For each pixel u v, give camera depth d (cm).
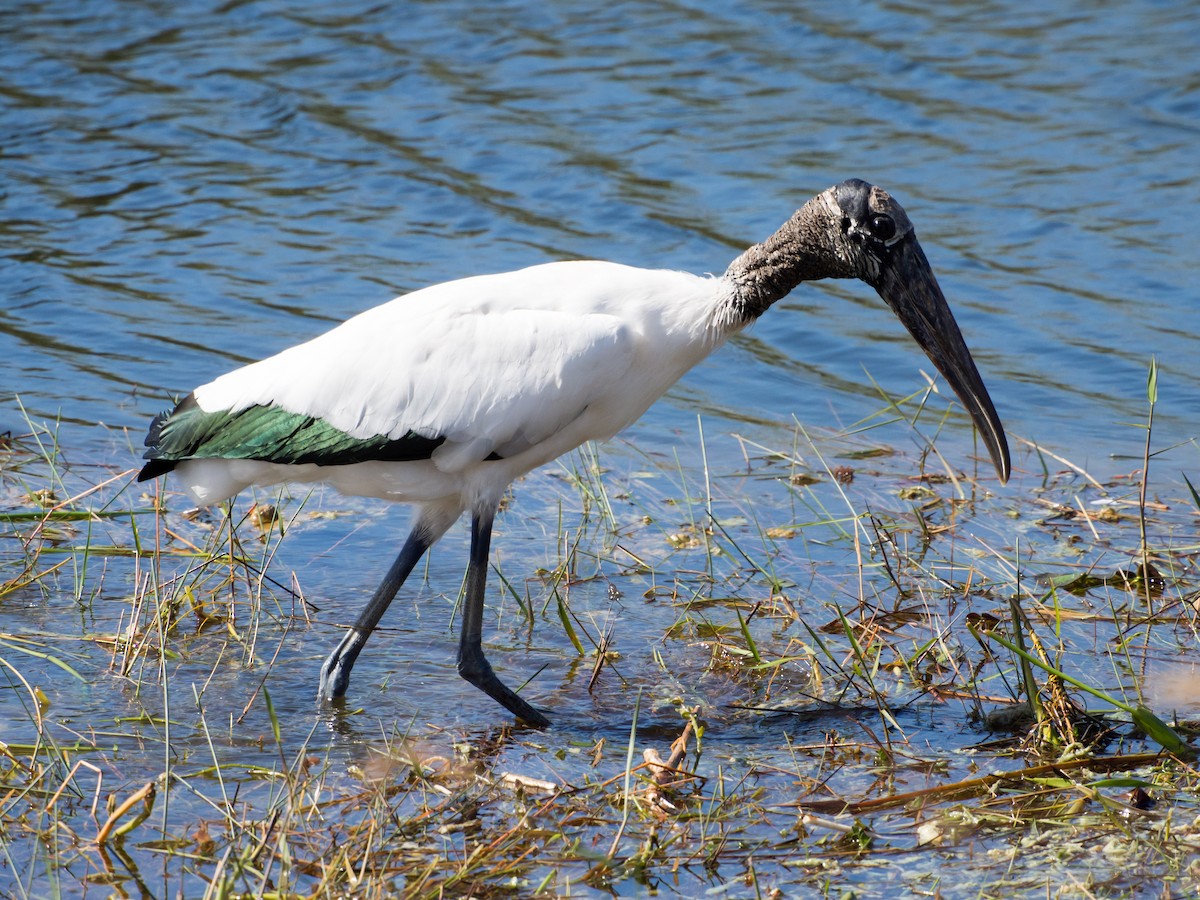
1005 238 1830
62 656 996
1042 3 2738
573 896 734
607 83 2372
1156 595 1098
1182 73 2342
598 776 860
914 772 865
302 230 1873
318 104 2291
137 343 1573
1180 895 727
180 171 2055
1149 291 1689
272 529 1214
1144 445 1391
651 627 1074
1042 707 895
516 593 1102
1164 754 863
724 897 733
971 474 1342
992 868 756
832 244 933
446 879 735
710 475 1347
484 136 2166
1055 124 2183
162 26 2650
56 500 1233
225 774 853
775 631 1063
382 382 911
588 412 930
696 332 928
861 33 2583
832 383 1552
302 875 740
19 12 2694
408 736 915
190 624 1058
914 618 1076
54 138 2150
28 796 809
